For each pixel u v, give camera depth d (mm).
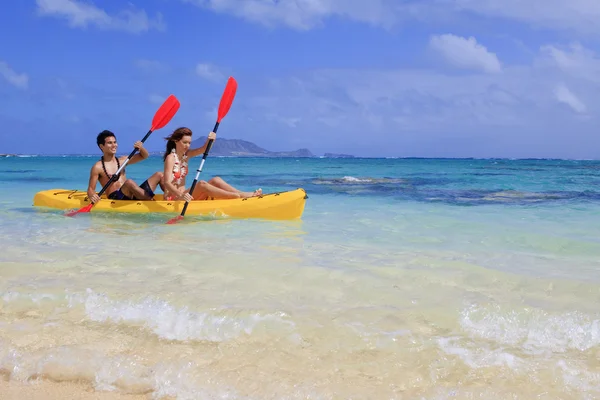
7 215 6633
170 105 7613
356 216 6848
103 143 6918
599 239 5109
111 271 3701
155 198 7270
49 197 7445
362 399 2053
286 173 22188
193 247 4566
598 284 3439
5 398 2131
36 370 2318
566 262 4113
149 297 3090
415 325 2717
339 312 2889
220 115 7191
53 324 2764
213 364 2334
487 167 32844
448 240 5043
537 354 2398
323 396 2076
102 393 2152
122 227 5719
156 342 2549
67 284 3363
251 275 3602
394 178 17625
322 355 2402
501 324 2727
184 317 2801
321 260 4078
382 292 3248
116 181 7125
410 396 2068
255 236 5191
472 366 2291
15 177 16719
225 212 6496
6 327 2729
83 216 6523
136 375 2264
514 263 4066
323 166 34719
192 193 6625
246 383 2180
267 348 2473
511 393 2074
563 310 2926
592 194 10492
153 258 4102
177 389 2160
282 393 2104
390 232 5508
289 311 2883
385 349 2449
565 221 6402
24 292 3191
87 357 2393
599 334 2594
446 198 9617
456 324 2736
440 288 3342
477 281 3510
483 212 7367
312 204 8516
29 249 4449
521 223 6227
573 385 2127
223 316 2799
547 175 20234
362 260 4094
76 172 20438
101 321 2795
